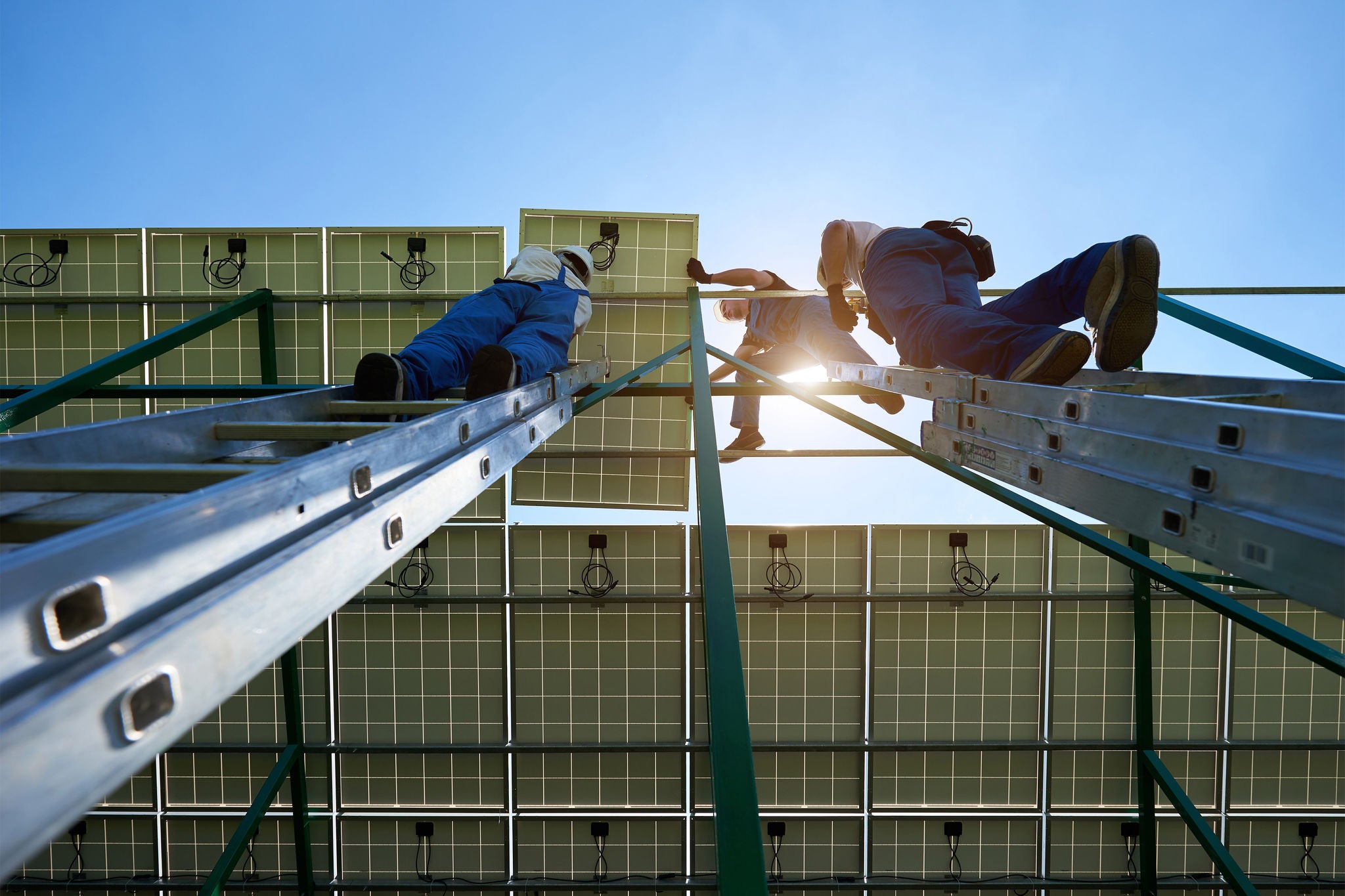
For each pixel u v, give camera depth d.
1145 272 2.70
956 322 3.04
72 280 7.31
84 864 7.96
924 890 7.98
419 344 3.21
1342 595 0.98
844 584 7.80
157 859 7.94
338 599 1.17
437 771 7.94
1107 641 7.73
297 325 7.37
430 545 7.84
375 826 7.98
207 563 0.90
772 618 7.86
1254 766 7.81
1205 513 1.31
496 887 7.86
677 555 7.80
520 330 3.73
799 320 6.70
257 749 7.72
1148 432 1.60
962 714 7.84
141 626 0.78
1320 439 1.12
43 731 0.60
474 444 2.05
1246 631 7.69
